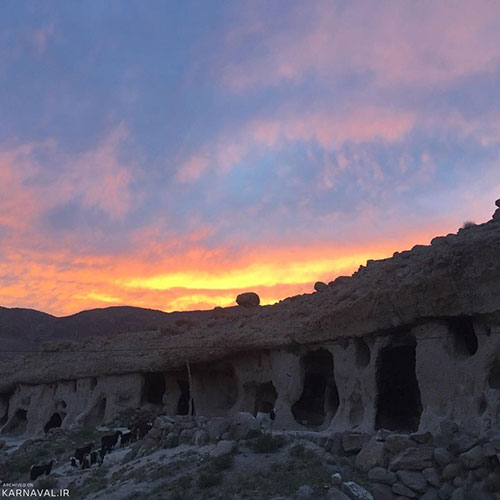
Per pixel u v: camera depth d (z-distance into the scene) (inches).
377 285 1003.3
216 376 1539.1
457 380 853.2
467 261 852.6
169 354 1571.1
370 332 1009.5
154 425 1146.0
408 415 1039.6
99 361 1835.6
